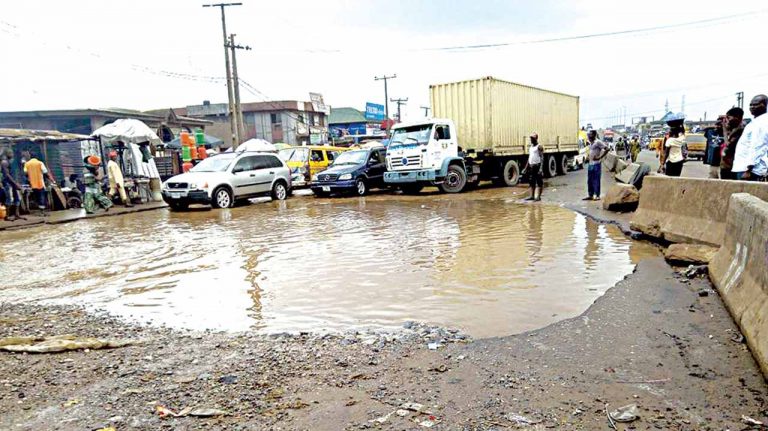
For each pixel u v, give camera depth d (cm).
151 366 350
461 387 304
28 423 273
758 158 604
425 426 260
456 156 1675
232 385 316
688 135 3375
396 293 525
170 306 515
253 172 1597
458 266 633
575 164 2789
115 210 1514
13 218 1337
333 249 783
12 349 387
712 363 326
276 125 4625
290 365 346
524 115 1950
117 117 2820
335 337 402
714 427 253
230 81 2603
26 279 657
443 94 1816
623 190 1041
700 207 650
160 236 1001
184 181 1452
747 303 374
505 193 1620
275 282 594
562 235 820
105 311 505
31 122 2681
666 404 277
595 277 555
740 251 433
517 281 551
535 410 274
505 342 377
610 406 277
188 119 3353
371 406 284
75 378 332
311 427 262
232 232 1018
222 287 582
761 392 286
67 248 896
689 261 574
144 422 272
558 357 345
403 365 340
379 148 1898
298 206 1498
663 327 394
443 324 426
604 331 391
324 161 2238
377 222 1071
